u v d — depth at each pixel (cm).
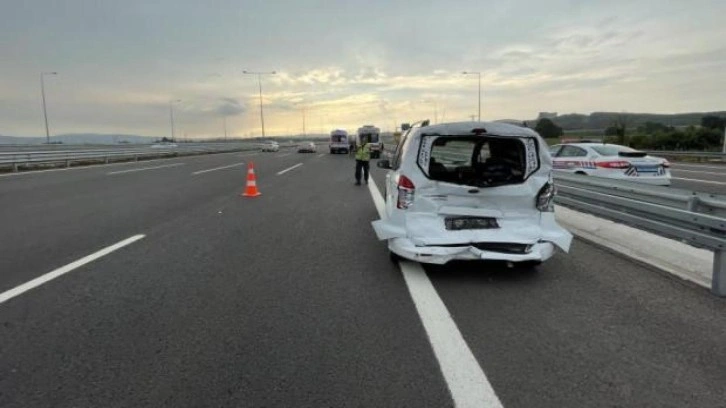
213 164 2914
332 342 384
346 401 300
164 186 1575
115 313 444
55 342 382
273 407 294
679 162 2967
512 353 364
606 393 309
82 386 317
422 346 377
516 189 534
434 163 596
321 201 1236
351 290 511
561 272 571
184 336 394
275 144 6494
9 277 554
